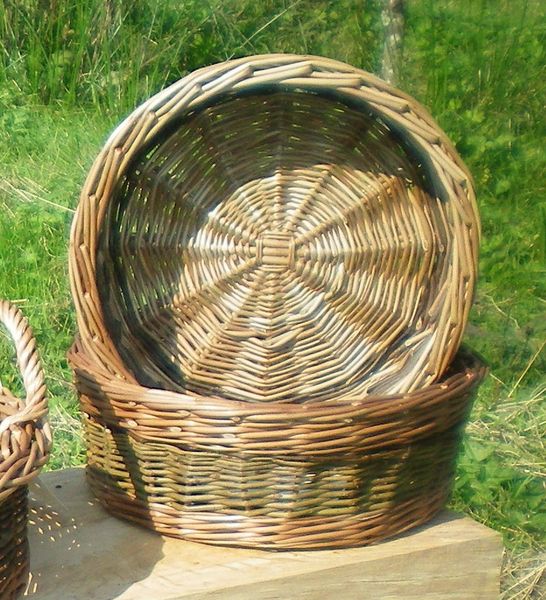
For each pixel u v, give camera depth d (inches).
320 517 55.9
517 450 93.6
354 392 63.3
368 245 64.2
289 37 150.4
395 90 56.5
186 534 56.6
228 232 64.4
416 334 63.2
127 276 63.0
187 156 63.0
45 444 46.4
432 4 147.9
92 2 143.9
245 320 64.5
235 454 53.9
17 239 109.8
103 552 55.6
